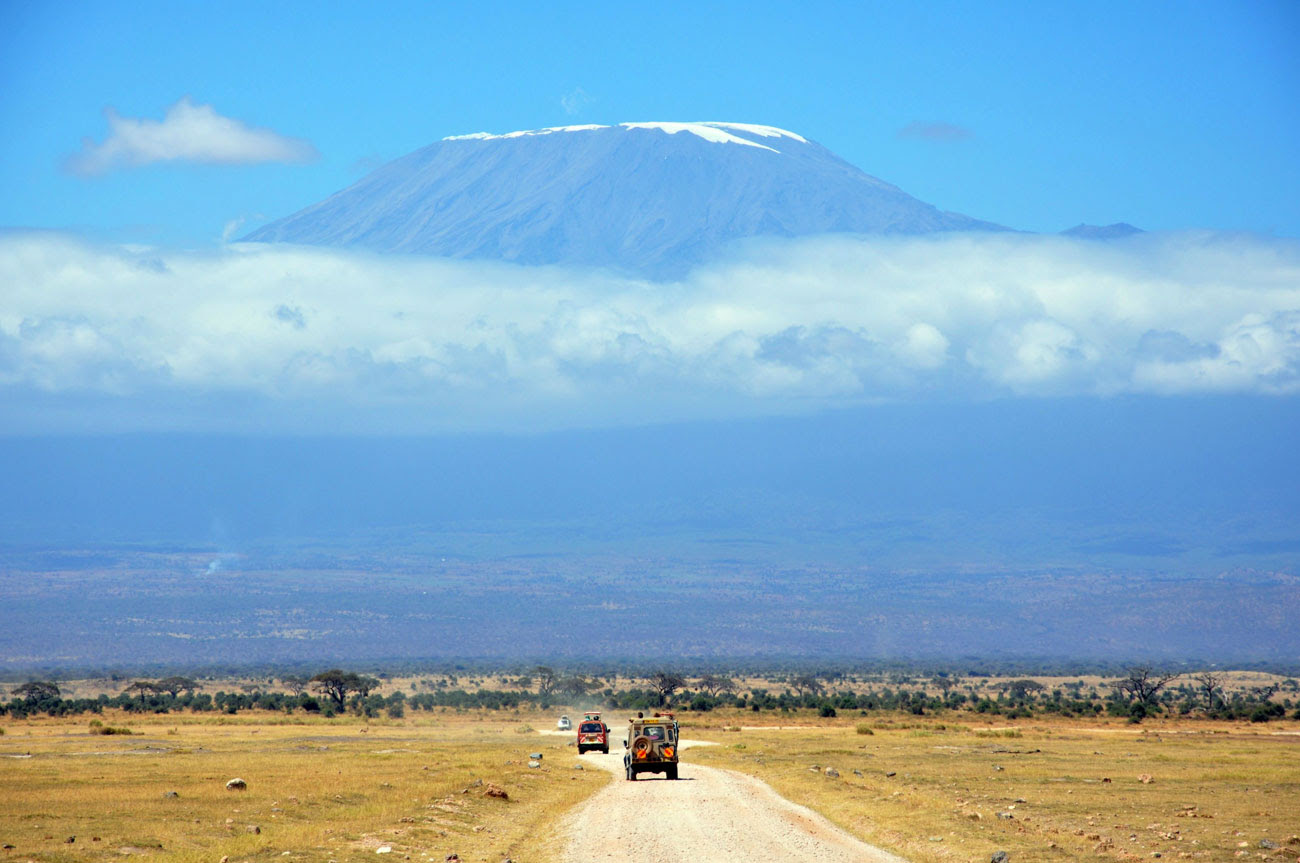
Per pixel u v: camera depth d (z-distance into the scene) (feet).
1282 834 337.52
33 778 491.72
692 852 307.78
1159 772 573.74
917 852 306.55
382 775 513.45
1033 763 644.69
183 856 287.28
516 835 345.92
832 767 586.04
